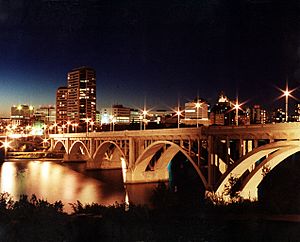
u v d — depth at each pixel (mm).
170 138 67250
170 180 85188
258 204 33531
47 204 25797
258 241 21172
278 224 25266
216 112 194125
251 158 44688
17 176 100188
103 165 118438
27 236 19781
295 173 47656
